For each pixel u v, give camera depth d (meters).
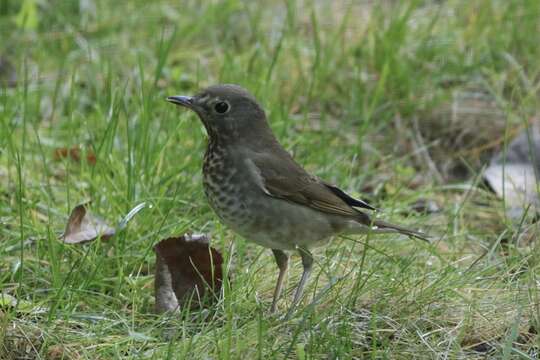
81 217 10.78
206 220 11.69
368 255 11.13
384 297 9.86
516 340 9.48
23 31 16.34
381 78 14.11
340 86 15.22
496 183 13.27
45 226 11.24
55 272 10.05
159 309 9.87
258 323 9.14
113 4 17.17
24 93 12.68
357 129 14.53
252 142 10.15
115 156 12.39
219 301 9.71
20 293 9.80
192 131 13.21
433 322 9.62
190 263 9.99
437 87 15.35
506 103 14.95
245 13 17.05
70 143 12.64
